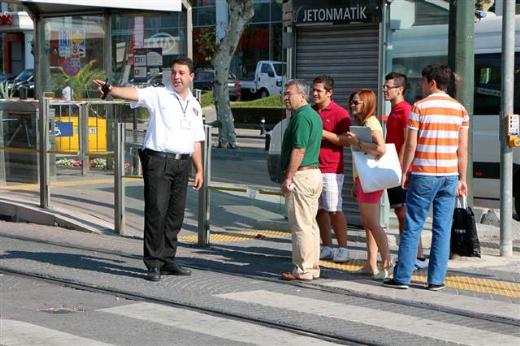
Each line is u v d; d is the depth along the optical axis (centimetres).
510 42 1606
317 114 1398
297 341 1068
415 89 1909
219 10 6569
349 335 1091
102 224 1936
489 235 1905
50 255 1625
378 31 1852
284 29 1989
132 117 2245
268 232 1928
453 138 1319
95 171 2122
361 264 1555
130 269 1498
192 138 1425
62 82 2609
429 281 1356
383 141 1377
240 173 2716
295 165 1372
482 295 1328
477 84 2219
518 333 1115
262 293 1320
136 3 2341
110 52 2573
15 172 2181
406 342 1066
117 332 1094
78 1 2302
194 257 1622
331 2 1884
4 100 2173
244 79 7050
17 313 1188
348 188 1895
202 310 1209
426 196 1326
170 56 2492
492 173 2206
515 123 1616
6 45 6744
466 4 1631
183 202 1438
